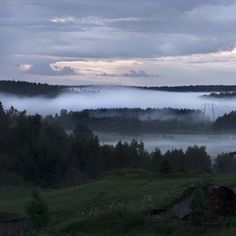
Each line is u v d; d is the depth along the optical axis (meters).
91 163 135.88
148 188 48.84
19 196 91.38
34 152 131.38
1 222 19.05
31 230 32.34
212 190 34.28
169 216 34.91
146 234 31.77
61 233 33.00
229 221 31.19
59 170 129.62
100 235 32.50
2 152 132.62
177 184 48.06
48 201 49.53
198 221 31.73
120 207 36.66
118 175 64.44
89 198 48.00
